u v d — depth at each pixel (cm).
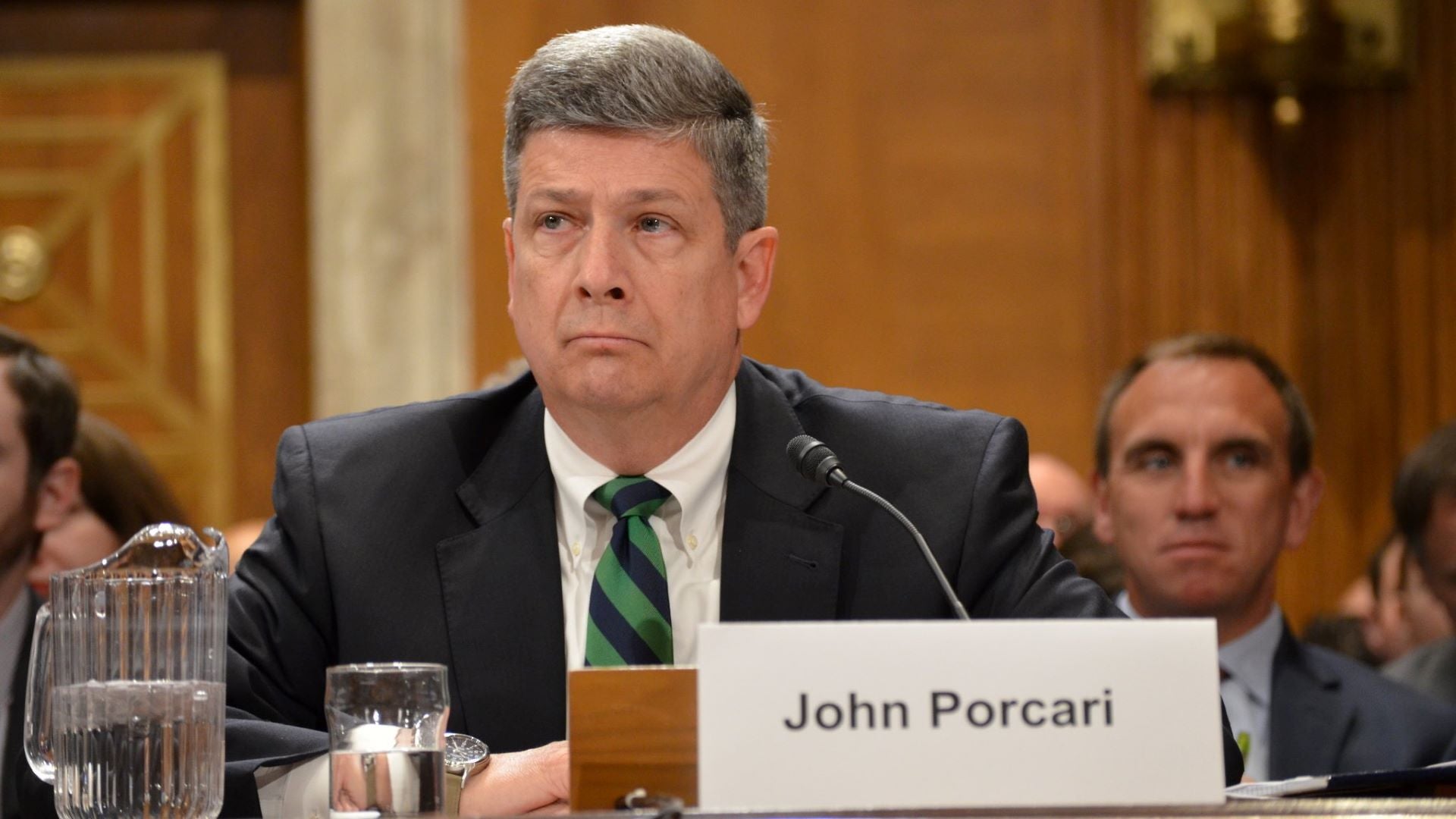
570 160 586
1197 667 449
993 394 1587
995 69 1598
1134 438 964
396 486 664
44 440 879
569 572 651
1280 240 1577
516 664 634
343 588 646
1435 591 1130
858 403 689
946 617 636
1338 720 918
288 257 1703
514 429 677
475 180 1602
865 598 636
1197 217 1581
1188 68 1560
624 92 585
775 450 656
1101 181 1587
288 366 1697
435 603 643
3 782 794
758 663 441
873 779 439
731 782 437
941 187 1595
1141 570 965
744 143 609
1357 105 1579
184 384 1698
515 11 1602
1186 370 962
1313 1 1539
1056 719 445
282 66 1711
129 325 1698
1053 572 643
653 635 608
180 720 508
